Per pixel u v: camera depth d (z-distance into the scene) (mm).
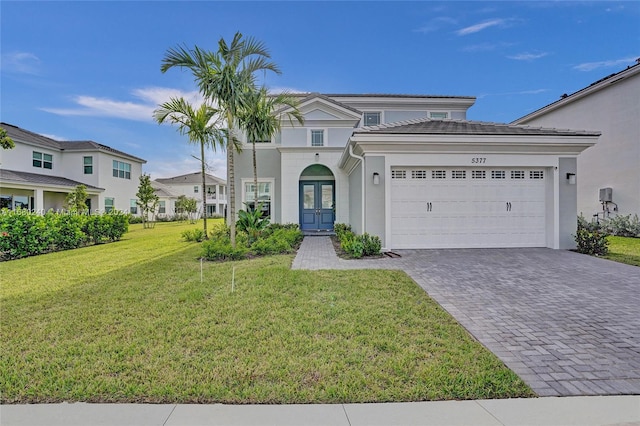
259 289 6008
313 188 16609
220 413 2666
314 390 2959
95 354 3658
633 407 2744
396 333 4160
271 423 2539
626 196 14227
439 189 10336
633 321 4609
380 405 2768
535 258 8906
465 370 3281
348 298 5539
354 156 10852
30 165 23156
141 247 12930
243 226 11883
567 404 2781
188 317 4730
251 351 3699
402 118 19219
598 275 7145
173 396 2885
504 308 5137
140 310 5047
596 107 15570
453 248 10344
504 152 10125
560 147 10117
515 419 2590
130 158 29969
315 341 3932
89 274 7723
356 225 11953
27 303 5477
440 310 4984
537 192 10438
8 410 2715
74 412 2688
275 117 13820
